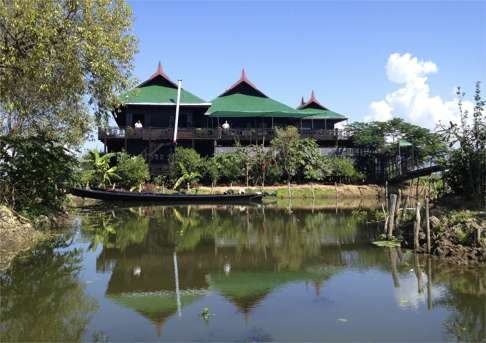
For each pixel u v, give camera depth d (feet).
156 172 133.08
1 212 55.42
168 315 29.07
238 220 78.59
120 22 55.52
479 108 61.26
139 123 137.49
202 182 134.62
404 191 135.44
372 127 150.92
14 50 47.21
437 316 28.58
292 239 58.34
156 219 79.30
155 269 41.73
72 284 36.55
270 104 160.76
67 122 74.43
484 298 31.99
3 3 45.98
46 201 71.26
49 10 46.85
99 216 83.05
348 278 37.99
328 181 146.92
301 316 28.68
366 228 68.08
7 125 72.90
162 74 151.94
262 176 137.59
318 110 175.22
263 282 37.04
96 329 26.76
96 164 114.42
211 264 43.86
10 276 38.93
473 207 56.90
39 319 28.50
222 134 146.00
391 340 24.90
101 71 52.47
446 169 66.33
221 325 27.22
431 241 47.29
